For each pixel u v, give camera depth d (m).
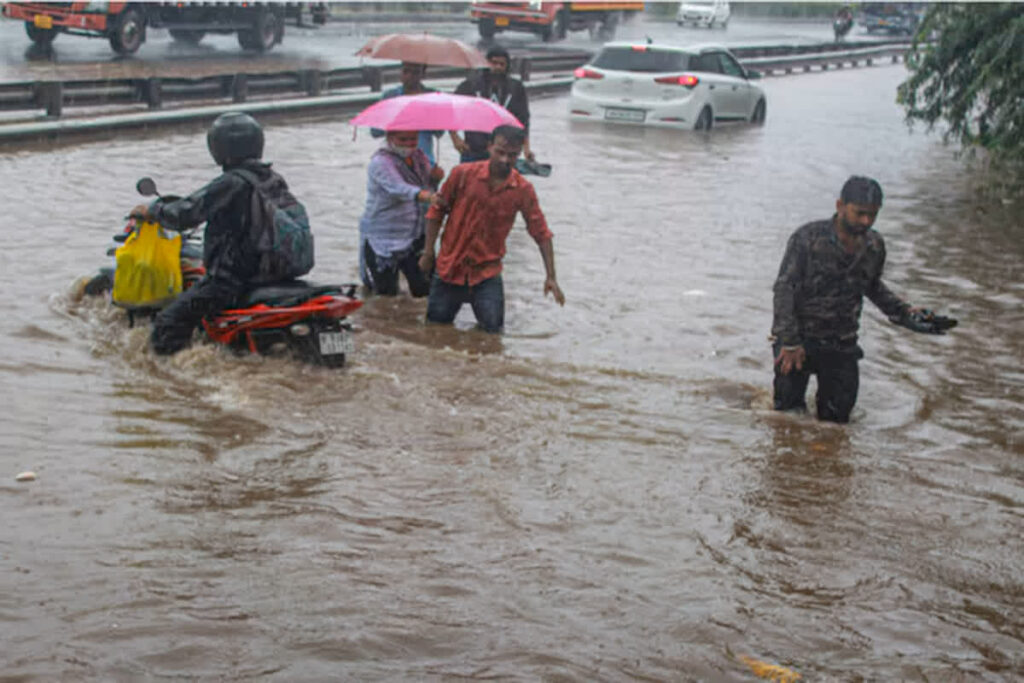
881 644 3.88
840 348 6.32
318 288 6.80
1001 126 16.42
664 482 5.28
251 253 6.76
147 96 17.72
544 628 3.84
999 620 4.10
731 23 61.34
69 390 6.09
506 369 7.03
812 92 30.92
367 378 6.59
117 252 7.08
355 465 5.25
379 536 4.49
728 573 4.36
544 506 4.91
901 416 6.65
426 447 5.55
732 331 8.37
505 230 7.82
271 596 3.94
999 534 4.89
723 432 6.11
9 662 3.44
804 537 4.74
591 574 4.28
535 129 19.59
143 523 4.50
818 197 14.58
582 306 8.87
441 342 7.64
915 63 17.75
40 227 10.00
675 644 3.79
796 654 3.77
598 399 6.56
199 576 4.07
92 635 3.62
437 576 4.18
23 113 16.67
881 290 6.34
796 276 6.21
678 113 20.62
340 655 3.58
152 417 5.75
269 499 4.80
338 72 21.69
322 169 14.14
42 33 24.25
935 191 15.73
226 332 6.77
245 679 3.42
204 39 31.67
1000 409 6.86
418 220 8.55
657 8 63.38
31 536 4.34
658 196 14.02
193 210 6.47
